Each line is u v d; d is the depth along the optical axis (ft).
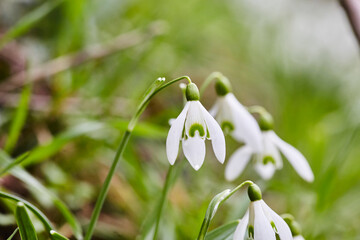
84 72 1.69
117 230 1.46
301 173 1.30
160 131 1.42
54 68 1.65
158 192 1.55
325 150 2.01
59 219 1.41
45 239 1.33
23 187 1.42
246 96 2.74
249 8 3.04
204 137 1.12
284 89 2.55
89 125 1.37
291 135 2.29
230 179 1.35
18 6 1.90
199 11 2.47
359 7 1.46
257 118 2.64
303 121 2.30
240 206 1.44
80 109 1.67
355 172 1.94
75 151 1.55
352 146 2.05
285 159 1.97
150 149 1.74
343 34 3.18
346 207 1.79
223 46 2.89
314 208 1.56
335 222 1.65
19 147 1.53
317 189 1.59
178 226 1.43
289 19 3.05
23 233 1.07
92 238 1.43
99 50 1.76
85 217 1.46
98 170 1.56
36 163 1.47
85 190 1.49
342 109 2.45
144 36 1.88
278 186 1.59
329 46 3.09
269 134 1.33
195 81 2.54
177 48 2.24
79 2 1.72
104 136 1.59
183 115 1.12
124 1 2.16
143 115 1.85
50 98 1.63
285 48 2.72
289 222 1.19
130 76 1.92
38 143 1.55
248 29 2.90
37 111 1.58
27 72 1.54
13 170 1.26
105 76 1.78
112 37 2.02
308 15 3.25
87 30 1.87
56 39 1.85
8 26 1.84
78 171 1.55
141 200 1.53
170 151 1.10
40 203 1.41
